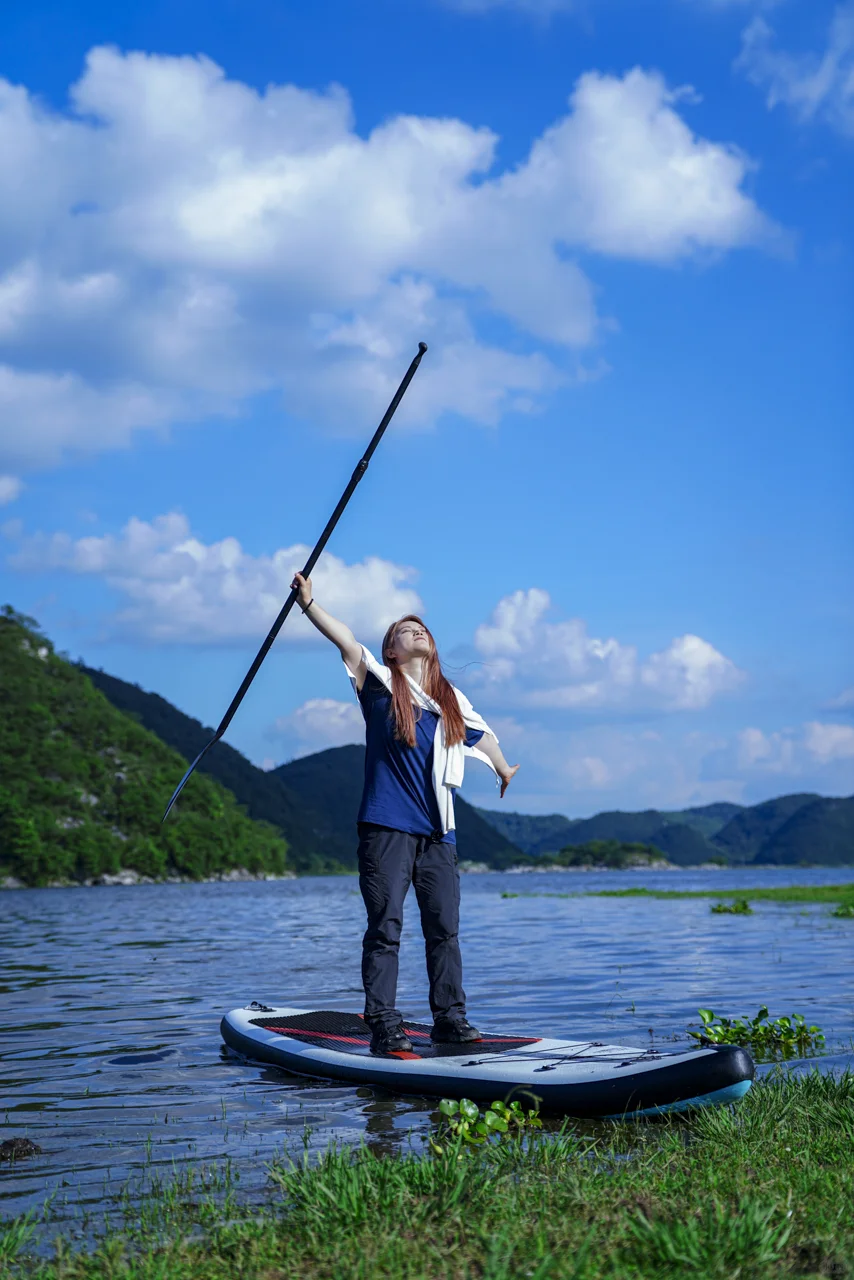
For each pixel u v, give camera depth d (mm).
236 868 164250
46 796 144625
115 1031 6707
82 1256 2604
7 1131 4109
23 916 30125
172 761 173625
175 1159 3629
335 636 5219
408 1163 3088
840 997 7762
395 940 5039
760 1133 3555
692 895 34188
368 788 5078
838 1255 2410
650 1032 6164
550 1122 4090
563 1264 2365
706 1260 2367
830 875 149875
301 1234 2686
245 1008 6551
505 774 5422
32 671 170500
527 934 16062
